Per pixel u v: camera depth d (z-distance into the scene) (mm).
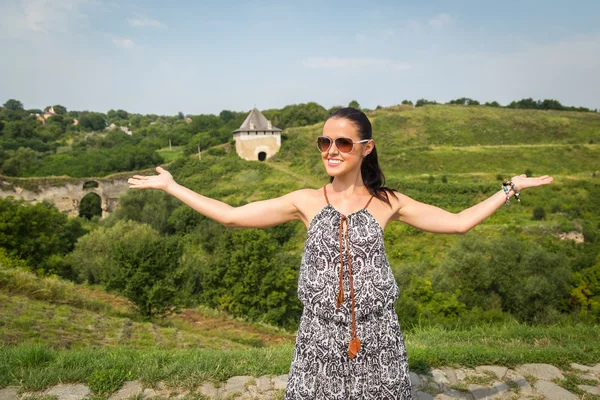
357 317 1735
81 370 3438
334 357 1733
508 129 66188
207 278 24000
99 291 20312
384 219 1871
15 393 3174
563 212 36938
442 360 3951
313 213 1873
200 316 20672
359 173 1896
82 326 11703
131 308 18094
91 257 27422
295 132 63281
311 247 1812
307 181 49219
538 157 53656
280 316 22203
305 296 1806
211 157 58281
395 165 51875
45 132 104812
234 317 21734
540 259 21203
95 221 47656
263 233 23766
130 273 17000
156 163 66625
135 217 41094
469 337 5188
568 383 3629
